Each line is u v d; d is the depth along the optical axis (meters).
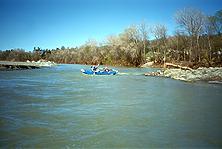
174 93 32.59
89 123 18.69
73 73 67.88
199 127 17.64
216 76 48.44
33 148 13.97
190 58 87.75
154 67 105.44
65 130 17.06
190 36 91.75
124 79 52.28
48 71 76.06
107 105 24.98
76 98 28.69
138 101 27.08
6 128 17.30
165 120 19.45
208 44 90.56
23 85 40.16
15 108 23.19
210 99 28.09
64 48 189.88
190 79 49.28
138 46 120.06
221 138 15.47
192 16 89.06
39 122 18.81
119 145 14.48
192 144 14.56
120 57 123.19
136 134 16.30
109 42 135.50
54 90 34.94
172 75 57.50
